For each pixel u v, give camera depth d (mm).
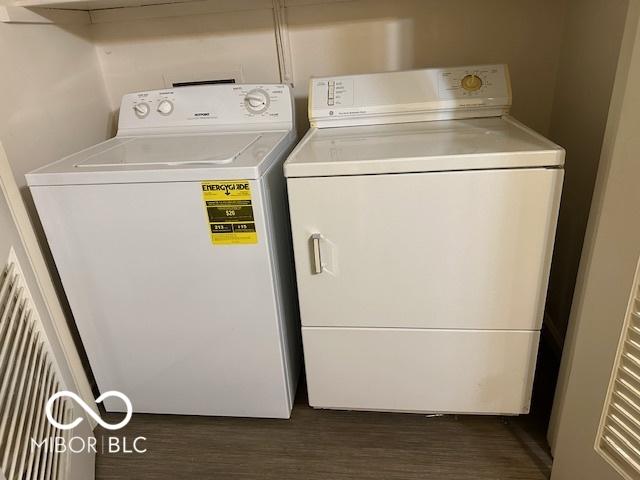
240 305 1279
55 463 1092
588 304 1016
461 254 1139
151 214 1185
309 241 1176
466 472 1294
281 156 1376
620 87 934
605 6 1242
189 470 1353
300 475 1317
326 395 1406
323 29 1703
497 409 1345
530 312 1185
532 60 1661
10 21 1325
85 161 1260
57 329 1358
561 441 1173
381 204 1107
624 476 990
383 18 1665
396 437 1416
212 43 1765
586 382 1055
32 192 1192
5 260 1071
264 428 1476
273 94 1564
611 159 906
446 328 1240
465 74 1475
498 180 1052
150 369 1425
